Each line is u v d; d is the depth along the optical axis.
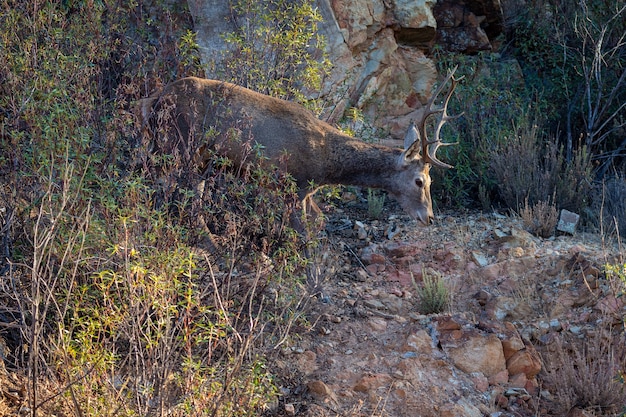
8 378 5.81
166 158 7.03
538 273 8.72
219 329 5.95
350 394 6.84
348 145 8.47
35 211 6.28
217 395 5.60
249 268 7.65
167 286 5.61
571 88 12.85
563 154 12.13
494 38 13.53
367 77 11.59
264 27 9.51
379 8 11.74
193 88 7.90
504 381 7.41
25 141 7.03
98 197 6.46
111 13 9.15
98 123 7.43
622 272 7.38
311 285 7.97
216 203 7.32
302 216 7.52
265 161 7.93
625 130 12.35
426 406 6.84
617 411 7.20
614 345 7.66
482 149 10.95
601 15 13.09
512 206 10.51
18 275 6.34
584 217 10.37
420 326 7.76
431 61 12.31
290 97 9.72
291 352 7.19
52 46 7.87
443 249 9.28
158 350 5.70
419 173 8.66
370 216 10.16
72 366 5.57
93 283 5.99
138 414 5.35
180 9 10.67
